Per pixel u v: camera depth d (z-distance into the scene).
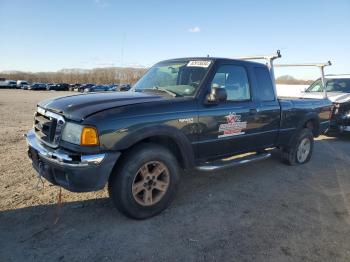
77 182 3.16
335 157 7.16
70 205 3.96
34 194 4.25
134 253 2.99
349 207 4.28
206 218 3.77
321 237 3.43
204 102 4.10
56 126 3.40
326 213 4.05
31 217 3.61
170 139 3.94
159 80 4.66
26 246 3.04
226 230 3.50
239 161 4.75
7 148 6.79
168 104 3.77
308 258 3.03
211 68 4.31
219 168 4.36
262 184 5.08
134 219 3.63
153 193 3.75
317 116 6.45
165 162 3.71
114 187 3.45
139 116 3.46
